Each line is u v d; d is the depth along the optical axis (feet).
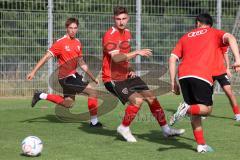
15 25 118.42
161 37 128.88
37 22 119.55
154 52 127.95
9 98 118.11
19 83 119.34
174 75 60.08
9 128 77.82
